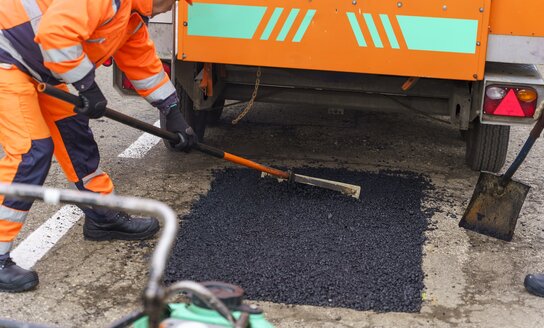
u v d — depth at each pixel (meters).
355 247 4.39
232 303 2.35
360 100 5.41
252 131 6.52
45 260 4.15
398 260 4.25
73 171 4.16
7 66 3.60
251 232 4.54
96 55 3.76
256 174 5.49
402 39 4.63
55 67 3.49
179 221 4.66
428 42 4.63
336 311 3.71
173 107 4.32
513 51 4.64
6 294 3.77
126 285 3.93
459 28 4.59
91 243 4.38
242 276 3.99
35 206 4.84
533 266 4.31
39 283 3.90
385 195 5.20
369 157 6.01
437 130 6.81
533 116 4.80
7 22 3.58
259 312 2.35
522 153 4.36
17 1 3.58
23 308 3.66
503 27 4.61
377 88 5.20
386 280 4.02
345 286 3.94
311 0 4.62
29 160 3.67
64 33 3.40
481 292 3.99
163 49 4.92
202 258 4.18
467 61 4.64
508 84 4.75
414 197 5.20
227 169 5.58
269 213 4.82
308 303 3.77
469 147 5.82
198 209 4.85
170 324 2.27
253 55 4.75
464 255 4.40
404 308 3.76
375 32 4.63
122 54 4.11
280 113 7.07
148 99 4.27
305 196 5.12
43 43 3.43
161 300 1.86
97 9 3.47
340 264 4.17
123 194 5.08
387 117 7.10
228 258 4.20
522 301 3.92
